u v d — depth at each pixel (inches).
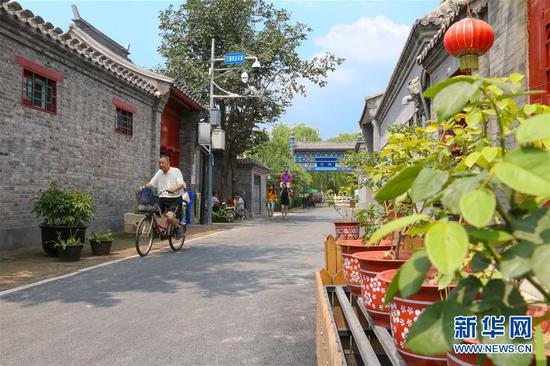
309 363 128.2
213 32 880.3
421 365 69.9
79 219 340.2
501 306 34.9
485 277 49.9
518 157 32.0
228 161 1015.6
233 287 231.3
